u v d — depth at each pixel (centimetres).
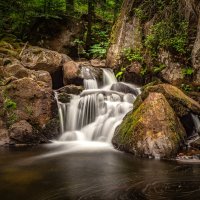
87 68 1251
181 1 1156
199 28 1077
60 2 1727
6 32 1596
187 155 760
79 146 889
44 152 823
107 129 952
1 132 923
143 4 1302
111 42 1412
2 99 976
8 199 504
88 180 593
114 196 509
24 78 995
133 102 1005
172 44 1130
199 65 1052
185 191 529
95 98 1056
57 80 1252
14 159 753
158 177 607
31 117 956
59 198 505
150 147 756
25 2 1577
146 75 1184
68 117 1018
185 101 880
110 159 744
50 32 1650
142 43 1253
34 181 588
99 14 2033
